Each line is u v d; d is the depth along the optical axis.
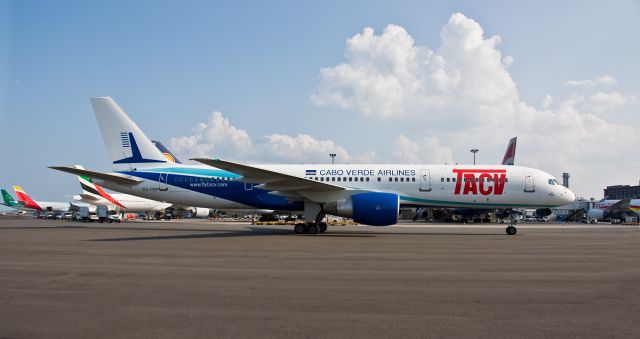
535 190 24.11
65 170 23.56
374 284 8.49
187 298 7.21
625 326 5.77
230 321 5.89
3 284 8.34
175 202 24.95
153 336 5.25
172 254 13.28
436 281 8.85
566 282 8.82
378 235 22.92
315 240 18.94
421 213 61.75
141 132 25.55
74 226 33.12
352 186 24.45
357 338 5.21
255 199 24.27
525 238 21.61
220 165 20.41
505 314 6.33
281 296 7.40
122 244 16.64
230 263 11.30
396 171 24.58
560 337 5.29
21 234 22.41
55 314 6.20
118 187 25.16
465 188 24.16
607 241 19.84
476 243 18.11
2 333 5.35
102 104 25.47
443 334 5.38
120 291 7.74
